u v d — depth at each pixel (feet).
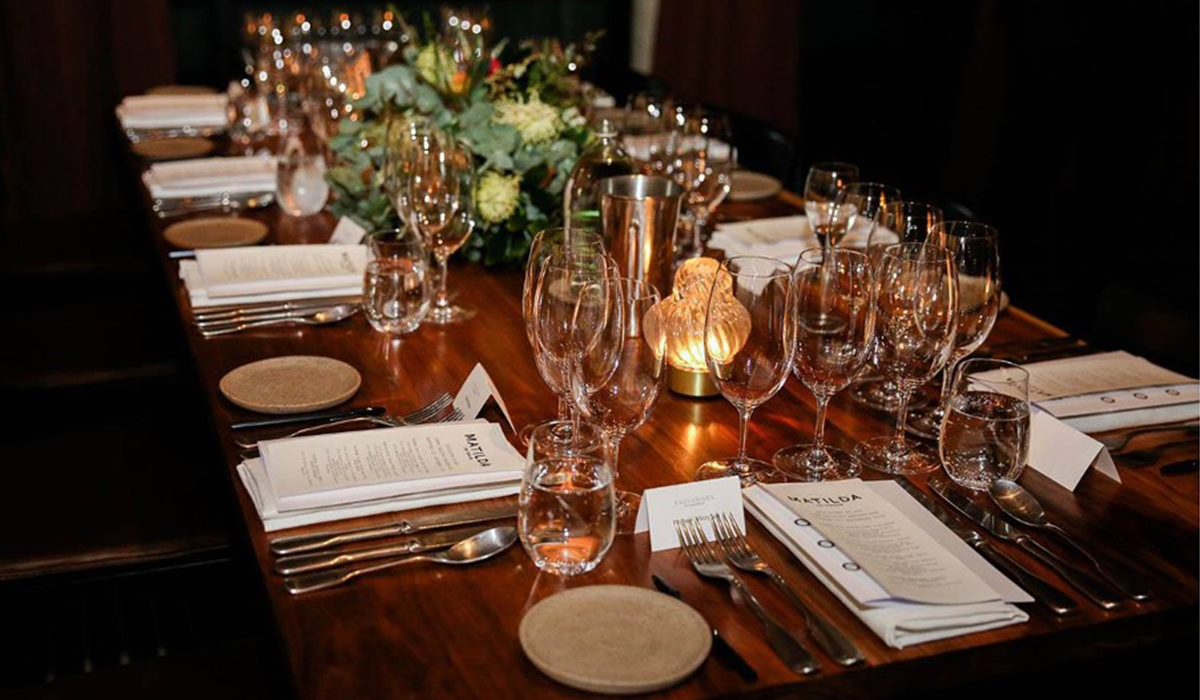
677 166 7.44
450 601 3.94
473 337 6.23
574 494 3.95
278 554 4.12
